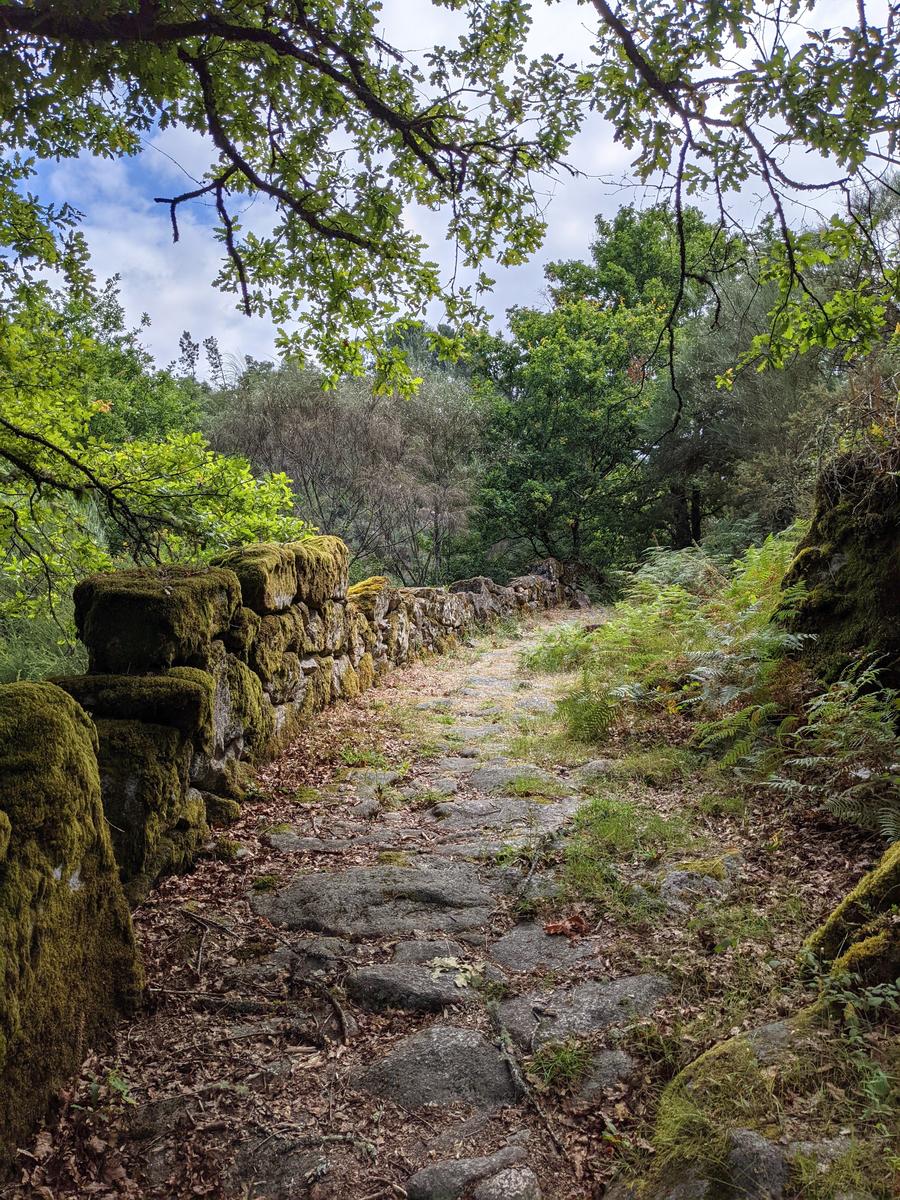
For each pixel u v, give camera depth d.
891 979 2.44
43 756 2.47
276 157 5.02
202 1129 2.29
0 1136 2.13
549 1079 2.40
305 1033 2.71
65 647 7.00
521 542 23.56
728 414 18.09
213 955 3.18
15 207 5.48
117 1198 2.08
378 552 17.66
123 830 3.57
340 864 4.00
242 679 5.11
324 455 16.00
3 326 5.89
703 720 5.52
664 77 3.68
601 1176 2.05
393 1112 2.34
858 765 4.03
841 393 11.36
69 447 6.82
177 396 21.28
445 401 19.23
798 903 3.17
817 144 3.40
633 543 23.19
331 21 4.48
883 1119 1.96
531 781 5.08
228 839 4.22
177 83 4.27
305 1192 2.08
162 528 7.05
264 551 6.00
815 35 3.11
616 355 22.58
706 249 4.38
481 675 10.01
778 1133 1.95
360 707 7.59
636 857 3.80
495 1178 2.06
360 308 5.98
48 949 2.41
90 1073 2.50
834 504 5.57
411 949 3.15
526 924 3.33
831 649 5.13
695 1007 2.64
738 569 8.44
